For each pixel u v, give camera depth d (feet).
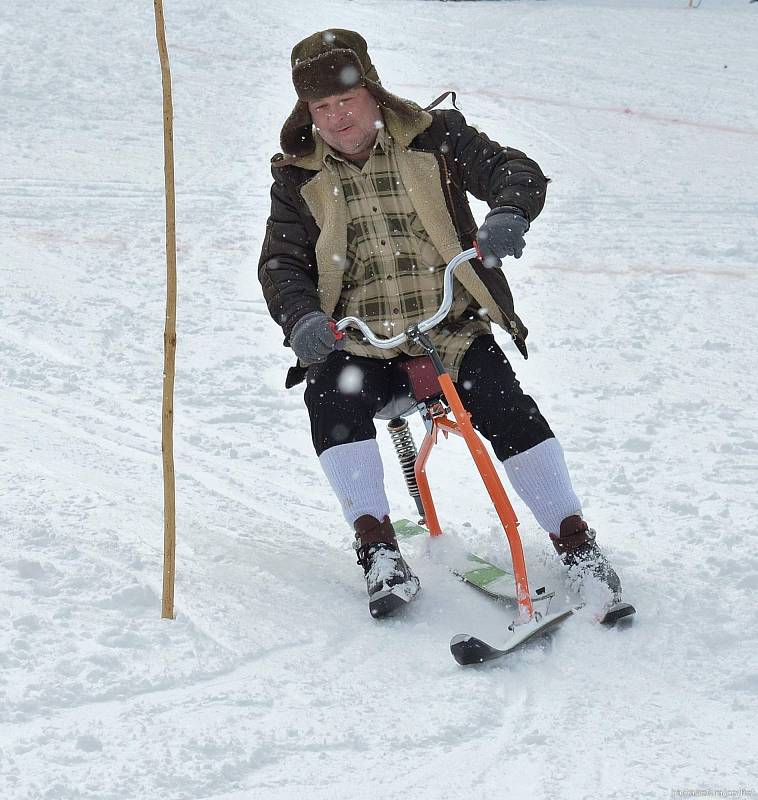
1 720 33.17
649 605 43.47
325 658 39.19
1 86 168.04
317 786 30.91
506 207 42.29
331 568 47.98
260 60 203.51
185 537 49.44
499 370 44.75
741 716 35.32
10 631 38.32
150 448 63.00
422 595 45.09
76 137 147.02
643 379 77.66
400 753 32.91
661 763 32.45
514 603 44.06
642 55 227.40
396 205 44.34
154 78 182.70
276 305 44.55
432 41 232.32
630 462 62.95
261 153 147.43
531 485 44.01
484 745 33.60
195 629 40.14
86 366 76.69
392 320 44.78
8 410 66.90
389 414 47.65
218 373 77.15
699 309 94.68
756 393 75.05
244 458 62.80
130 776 30.53
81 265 100.83
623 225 122.42
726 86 200.75
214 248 108.99
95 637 38.65
